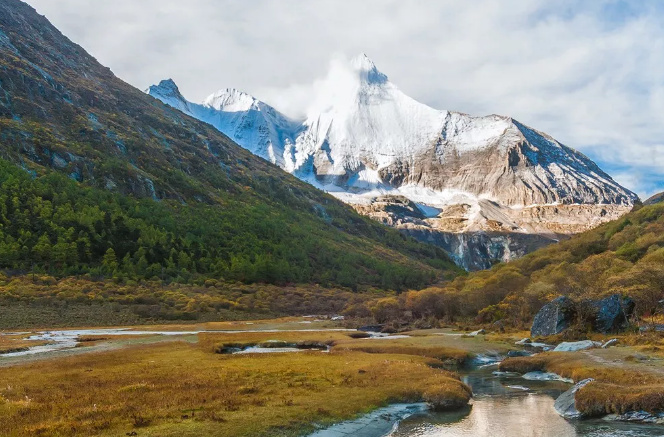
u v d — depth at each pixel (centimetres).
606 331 6819
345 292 18312
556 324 7150
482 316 10588
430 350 6088
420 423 2991
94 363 4791
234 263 17500
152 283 14350
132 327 10481
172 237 18175
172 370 4334
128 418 2636
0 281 11731
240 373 4150
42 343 6775
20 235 14362
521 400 3666
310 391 3478
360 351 6222
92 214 17175
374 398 3353
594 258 11625
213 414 2727
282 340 7425
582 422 2997
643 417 2969
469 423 2997
